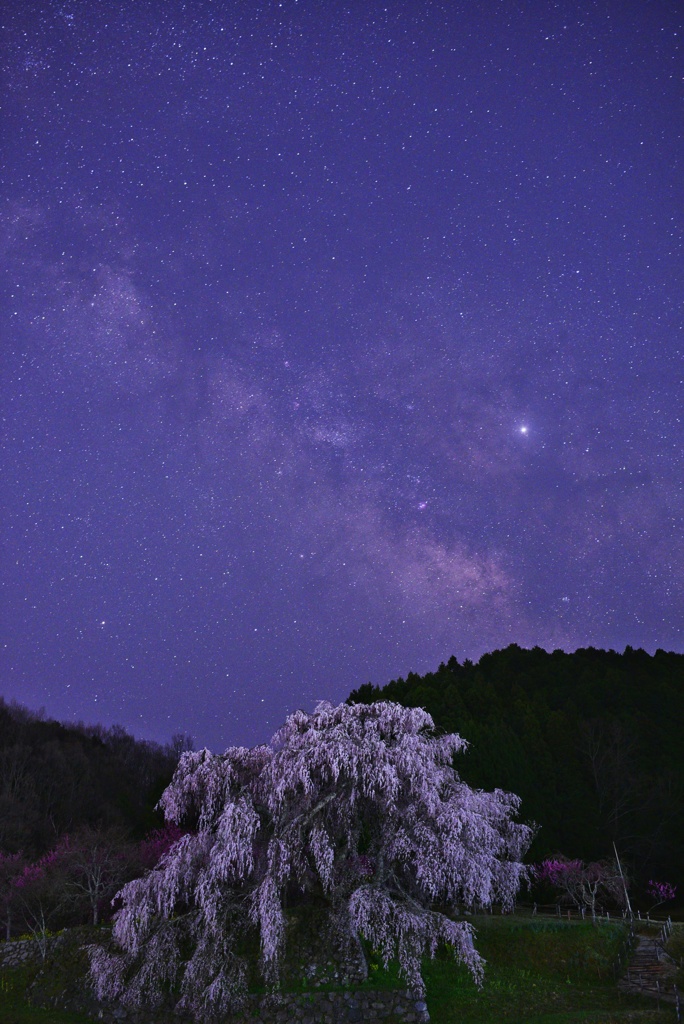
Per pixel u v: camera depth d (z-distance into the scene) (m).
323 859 23.28
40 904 32.91
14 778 59.12
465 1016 23.12
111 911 35.41
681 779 60.47
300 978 23.14
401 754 24.02
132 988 22.73
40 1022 22.45
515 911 36.25
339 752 23.50
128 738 88.25
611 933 30.06
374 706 25.25
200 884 22.98
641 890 49.31
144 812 61.78
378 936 23.00
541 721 67.00
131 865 38.06
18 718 76.69
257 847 24.11
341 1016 22.22
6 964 26.47
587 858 52.78
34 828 52.94
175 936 23.62
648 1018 22.95
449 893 24.56
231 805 23.03
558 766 61.06
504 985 25.86
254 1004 22.31
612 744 63.28
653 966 28.33
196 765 25.31
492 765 53.72
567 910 40.59
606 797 60.19
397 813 24.39
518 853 27.73
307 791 23.44
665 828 55.78
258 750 25.55
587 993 25.81
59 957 25.88
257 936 24.16
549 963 28.09
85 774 66.00
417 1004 22.67
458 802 24.78
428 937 23.80
